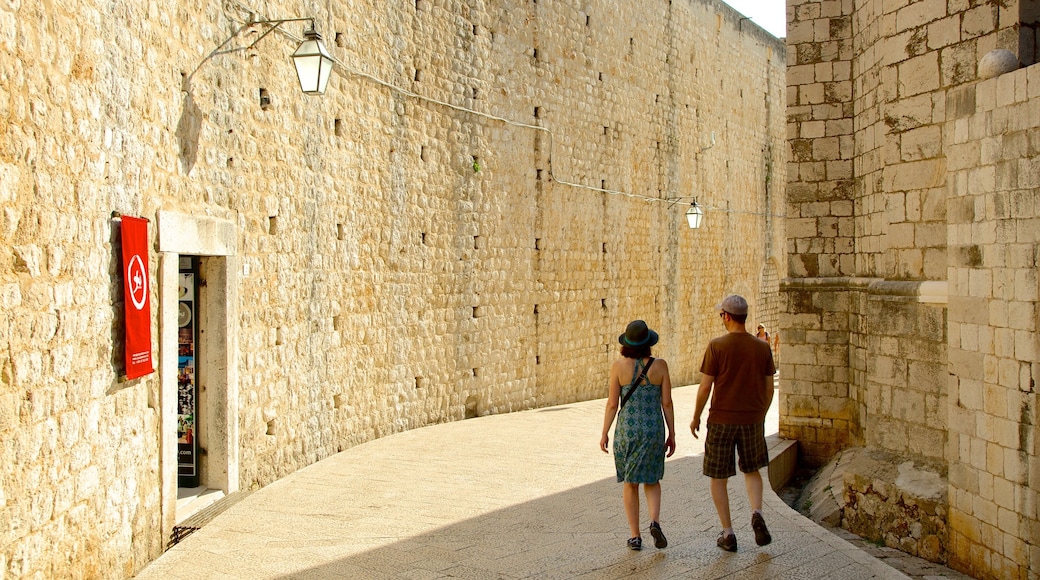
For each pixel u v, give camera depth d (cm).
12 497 430
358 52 1120
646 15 2023
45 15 469
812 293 1102
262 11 869
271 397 895
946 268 834
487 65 1462
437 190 1336
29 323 449
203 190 736
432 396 1335
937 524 768
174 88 673
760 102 2767
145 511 605
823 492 966
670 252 2156
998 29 777
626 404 618
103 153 543
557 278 1683
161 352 638
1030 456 603
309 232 992
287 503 788
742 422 608
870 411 948
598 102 1817
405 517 736
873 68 984
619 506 772
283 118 923
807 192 1105
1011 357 625
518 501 798
